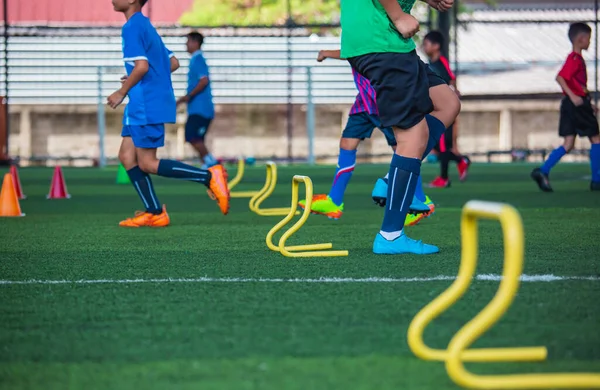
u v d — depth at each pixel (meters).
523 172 26.06
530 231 10.36
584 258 8.04
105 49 34.34
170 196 17.78
